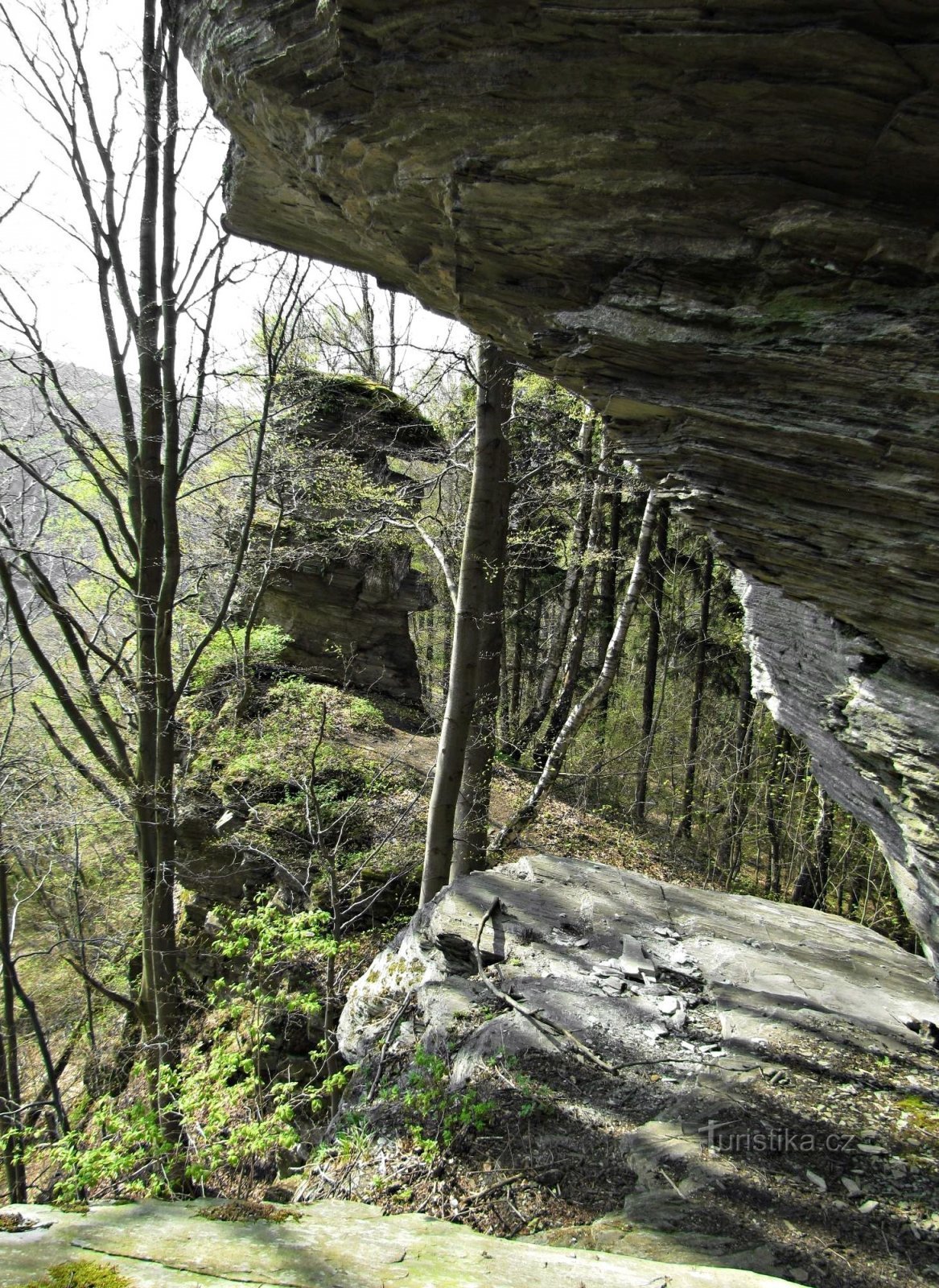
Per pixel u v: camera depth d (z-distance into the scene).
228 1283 2.01
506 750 16.19
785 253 3.14
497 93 3.22
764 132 2.91
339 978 8.22
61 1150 4.86
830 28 2.56
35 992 12.87
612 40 2.88
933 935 4.36
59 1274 1.94
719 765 16.05
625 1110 4.50
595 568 13.97
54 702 12.35
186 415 9.54
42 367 7.75
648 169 3.18
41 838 10.15
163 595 7.96
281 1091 6.05
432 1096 4.71
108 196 7.36
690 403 3.68
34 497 9.73
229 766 11.32
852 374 3.13
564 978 5.81
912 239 2.88
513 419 8.09
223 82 4.11
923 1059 5.09
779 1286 2.54
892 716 3.90
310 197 4.59
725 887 13.76
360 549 14.09
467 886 7.21
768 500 3.78
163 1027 8.09
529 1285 2.34
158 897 8.23
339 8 3.20
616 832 13.72
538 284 3.94
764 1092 4.64
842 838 14.01
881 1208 3.76
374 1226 2.79
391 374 14.76
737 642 15.44
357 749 12.13
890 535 3.43
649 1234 3.55
